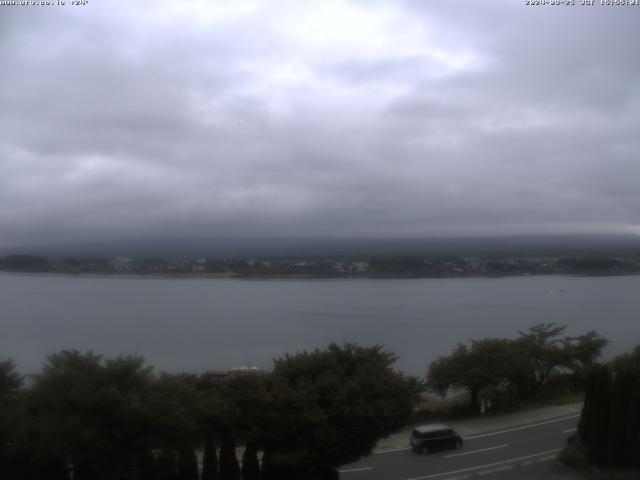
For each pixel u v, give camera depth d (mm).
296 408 17891
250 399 18094
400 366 59219
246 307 118250
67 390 15906
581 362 38875
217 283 169375
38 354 67562
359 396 18766
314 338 82438
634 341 75500
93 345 77500
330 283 166875
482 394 37688
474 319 100250
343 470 24047
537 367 38219
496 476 23000
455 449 26984
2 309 113562
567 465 24156
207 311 112125
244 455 18812
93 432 15164
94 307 118875
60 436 15141
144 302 128125
